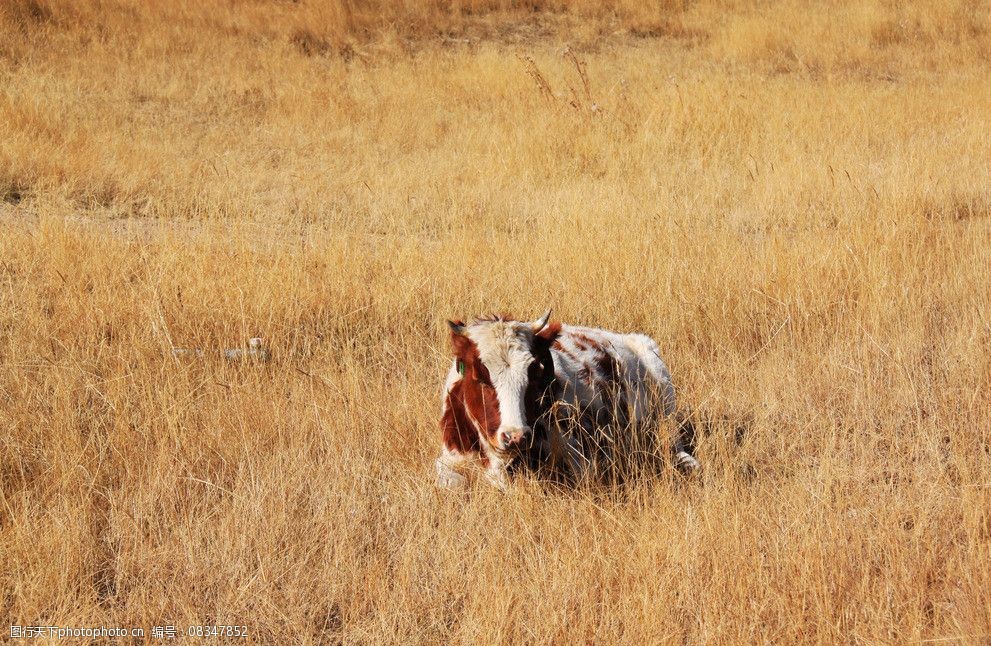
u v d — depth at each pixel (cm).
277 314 1930
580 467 1414
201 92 4012
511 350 1280
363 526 1341
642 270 2131
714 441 1525
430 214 2808
